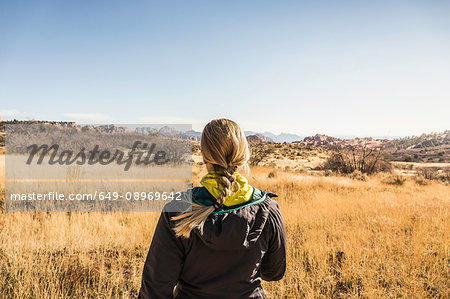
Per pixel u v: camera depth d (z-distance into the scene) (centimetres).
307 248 422
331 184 1357
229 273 106
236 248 102
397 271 355
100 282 301
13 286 293
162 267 103
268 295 303
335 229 541
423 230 500
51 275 302
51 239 411
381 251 408
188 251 104
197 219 98
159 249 104
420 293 302
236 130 115
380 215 645
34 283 286
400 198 1032
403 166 4694
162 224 104
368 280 329
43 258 337
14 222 475
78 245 406
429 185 1967
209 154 110
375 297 294
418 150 16312
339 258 405
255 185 1146
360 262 382
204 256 104
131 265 361
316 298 299
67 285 302
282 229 121
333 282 333
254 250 109
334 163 2859
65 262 349
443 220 614
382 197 1020
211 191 108
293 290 306
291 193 1032
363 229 514
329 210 719
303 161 4759
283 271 132
